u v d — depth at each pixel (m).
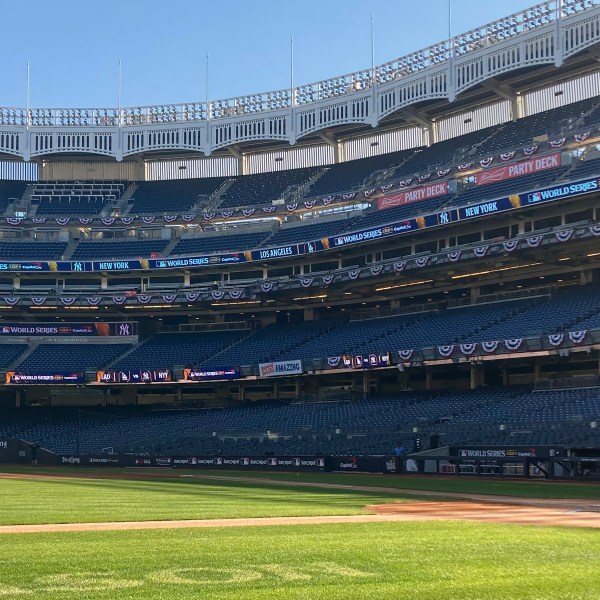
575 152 70.31
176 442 75.19
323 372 74.38
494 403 64.19
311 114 87.88
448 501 31.78
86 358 88.38
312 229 85.69
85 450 77.56
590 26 67.81
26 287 90.44
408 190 79.69
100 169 99.88
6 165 98.69
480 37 76.12
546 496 34.97
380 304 87.25
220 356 84.88
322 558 14.49
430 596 11.21
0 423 85.44
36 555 14.97
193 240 90.88
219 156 99.25
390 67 83.56
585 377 61.62
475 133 84.31
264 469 65.50
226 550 15.60
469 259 68.69
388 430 65.06
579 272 71.62
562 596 11.24
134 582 12.22
